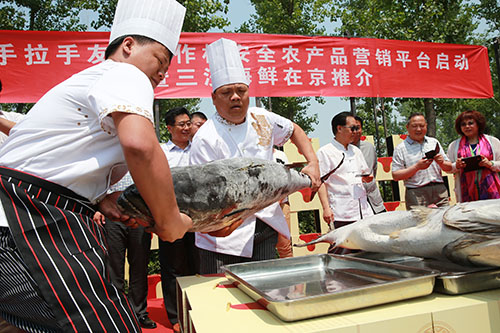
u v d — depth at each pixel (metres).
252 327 1.13
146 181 1.17
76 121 1.31
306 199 5.00
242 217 1.79
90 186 1.36
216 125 2.52
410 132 4.83
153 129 1.23
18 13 11.99
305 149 2.56
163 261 3.60
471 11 12.28
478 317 1.19
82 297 1.22
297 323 1.14
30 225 1.22
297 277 1.67
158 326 3.75
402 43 6.02
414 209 1.70
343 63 5.75
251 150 2.49
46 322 1.24
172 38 1.54
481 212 1.37
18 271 1.23
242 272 1.75
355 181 4.14
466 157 4.37
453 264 1.58
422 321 1.14
